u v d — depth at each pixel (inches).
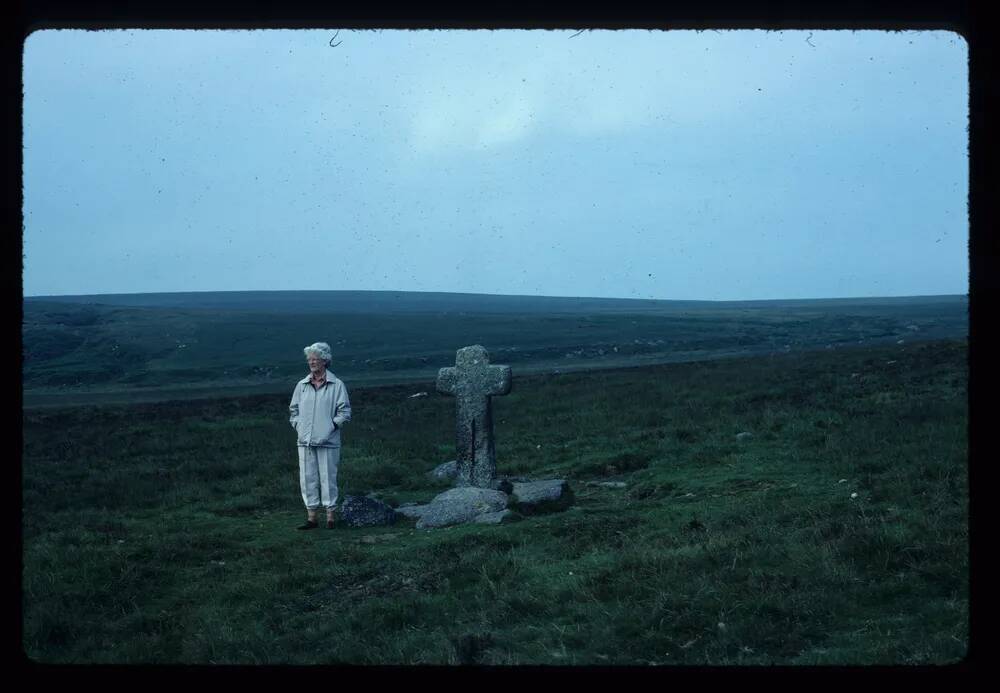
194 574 343.0
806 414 634.2
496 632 243.8
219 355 3403.1
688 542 325.7
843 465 440.8
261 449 722.2
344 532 428.1
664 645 222.5
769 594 248.7
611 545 338.3
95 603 299.6
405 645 234.2
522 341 3946.9
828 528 315.3
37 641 251.9
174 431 880.3
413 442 730.8
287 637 252.1
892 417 566.6
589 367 2364.7
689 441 607.2
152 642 250.8
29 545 379.6
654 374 1205.7
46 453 751.7
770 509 372.5
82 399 1700.3
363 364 2945.4
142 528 440.5
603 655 218.5
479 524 412.8
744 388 869.8
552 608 263.1
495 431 786.8
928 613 229.6
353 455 668.7
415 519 451.5
